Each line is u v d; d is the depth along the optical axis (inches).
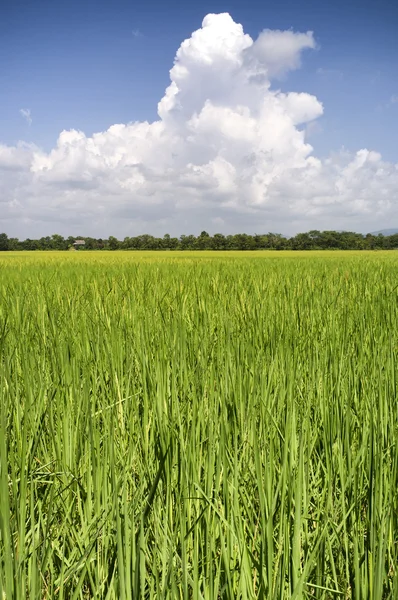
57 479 73.7
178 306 189.0
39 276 407.5
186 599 46.5
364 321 165.0
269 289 275.0
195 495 64.2
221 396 85.6
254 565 54.9
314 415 93.1
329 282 303.3
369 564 54.6
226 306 209.9
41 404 89.3
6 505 48.9
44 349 127.0
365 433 76.0
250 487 71.6
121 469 74.7
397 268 479.5
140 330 139.9
